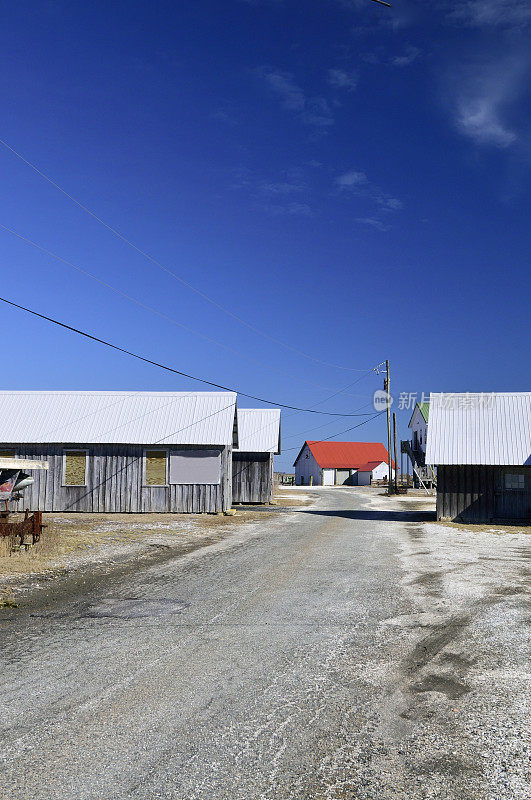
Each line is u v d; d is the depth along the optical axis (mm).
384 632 7426
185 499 26984
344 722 4852
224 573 11484
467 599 9258
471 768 4141
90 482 27312
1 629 7555
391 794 3811
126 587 10133
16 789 3814
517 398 25984
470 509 24234
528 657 6492
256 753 4320
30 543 14281
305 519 24797
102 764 4141
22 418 28641
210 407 28453
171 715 4949
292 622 7883
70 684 5648
